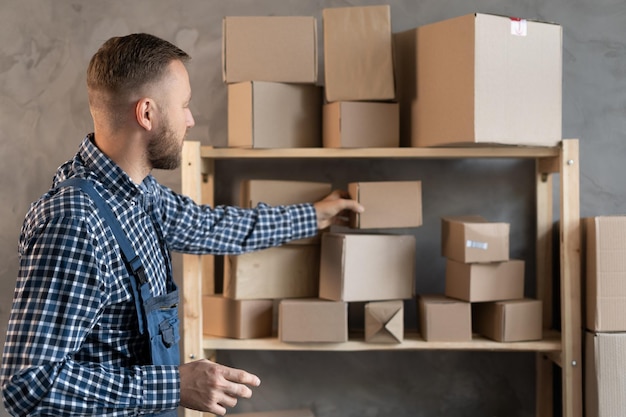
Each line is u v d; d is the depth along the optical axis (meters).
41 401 1.26
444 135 1.90
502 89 1.84
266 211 1.96
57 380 1.27
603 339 1.92
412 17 2.32
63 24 2.36
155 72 1.49
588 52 2.31
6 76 2.37
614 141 2.32
